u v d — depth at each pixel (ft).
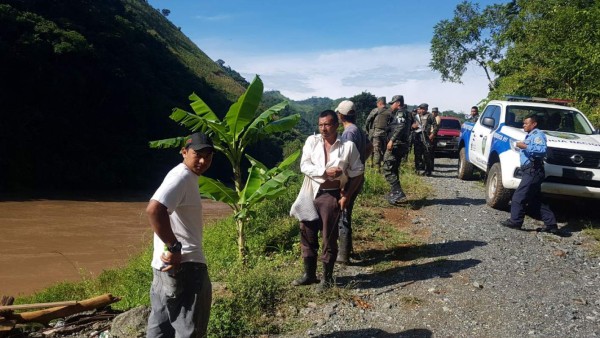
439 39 110.52
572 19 46.39
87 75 144.97
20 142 124.57
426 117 43.06
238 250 20.66
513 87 55.42
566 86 48.14
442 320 14.35
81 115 145.89
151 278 23.58
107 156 145.48
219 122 20.86
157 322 10.80
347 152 15.46
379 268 18.61
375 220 25.35
